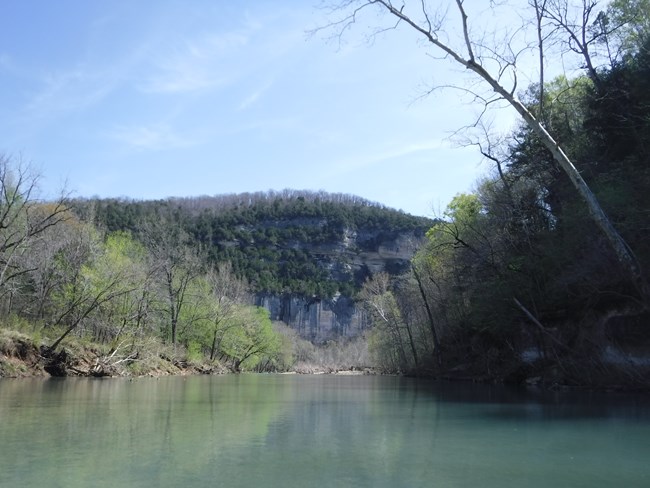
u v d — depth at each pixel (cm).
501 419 994
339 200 19738
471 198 3891
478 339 3341
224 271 6550
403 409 1179
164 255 4859
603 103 2192
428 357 4466
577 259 1981
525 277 2441
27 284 3466
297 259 16362
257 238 15962
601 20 2166
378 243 17425
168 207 14500
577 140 2466
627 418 1013
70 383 2169
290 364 10119
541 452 652
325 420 947
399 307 5462
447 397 1573
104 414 997
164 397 1462
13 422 870
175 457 583
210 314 5619
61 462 550
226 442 685
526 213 2736
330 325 15525
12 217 3203
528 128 2623
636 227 1672
